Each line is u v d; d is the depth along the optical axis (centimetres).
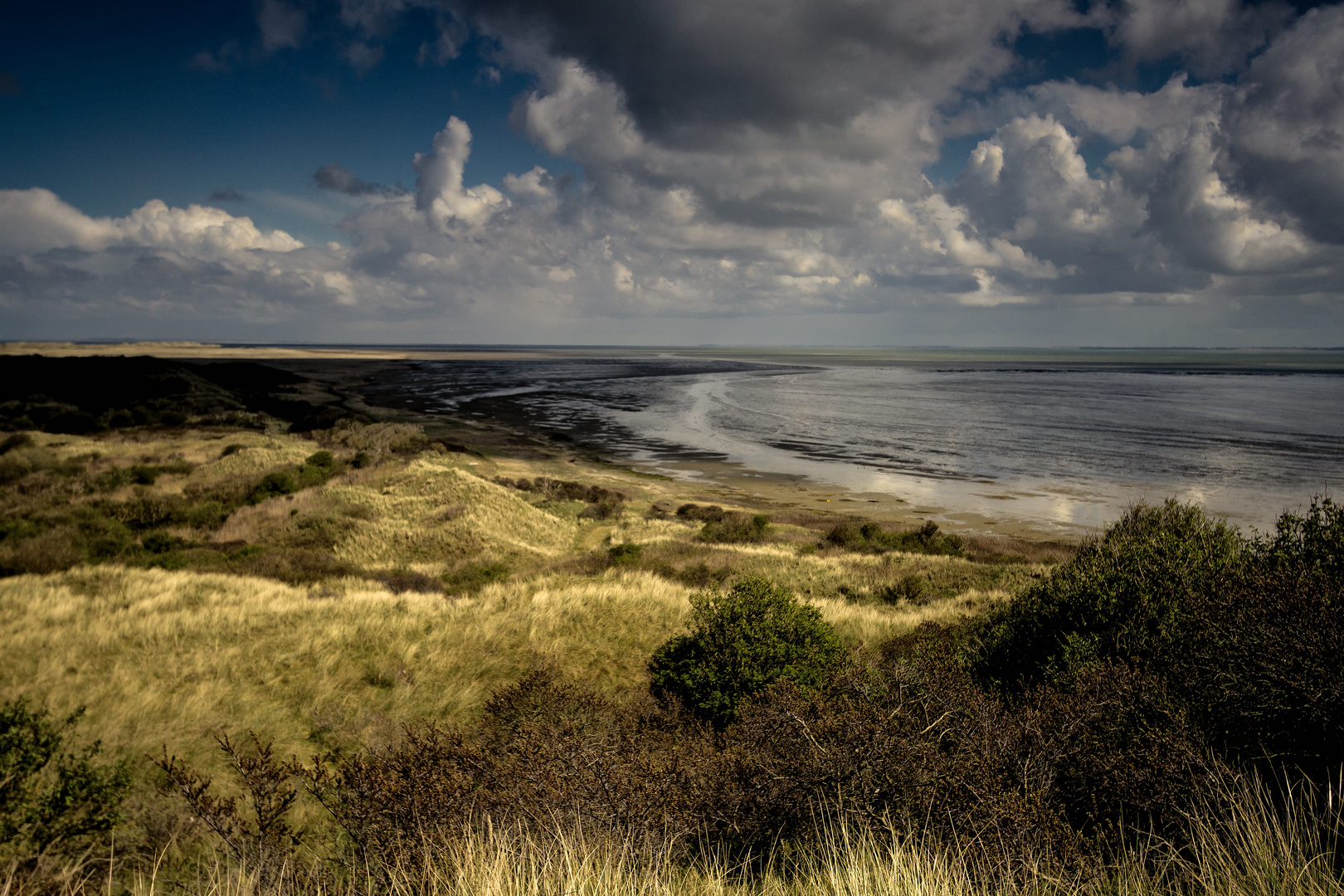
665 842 386
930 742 430
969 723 454
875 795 386
